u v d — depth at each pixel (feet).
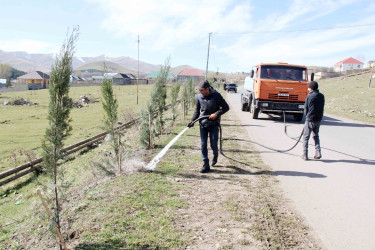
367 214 14.80
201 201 15.83
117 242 11.71
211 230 12.79
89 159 37.17
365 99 90.38
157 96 29.60
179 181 18.99
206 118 20.65
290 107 47.75
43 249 12.10
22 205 25.54
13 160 42.06
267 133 38.34
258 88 48.21
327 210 15.16
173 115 44.50
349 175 21.12
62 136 12.46
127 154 22.02
